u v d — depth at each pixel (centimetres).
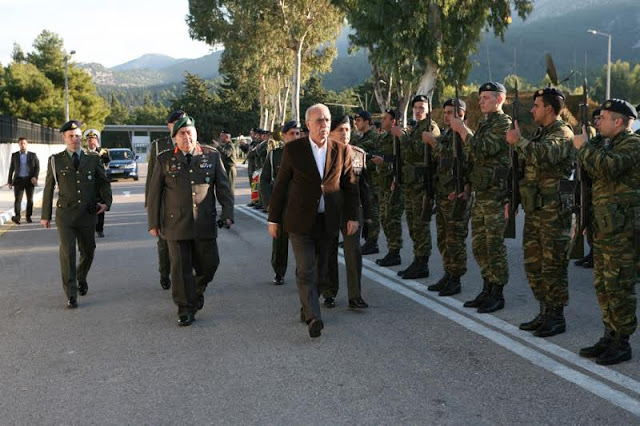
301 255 552
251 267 873
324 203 554
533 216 530
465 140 594
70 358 509
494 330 553
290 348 520
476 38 2539
